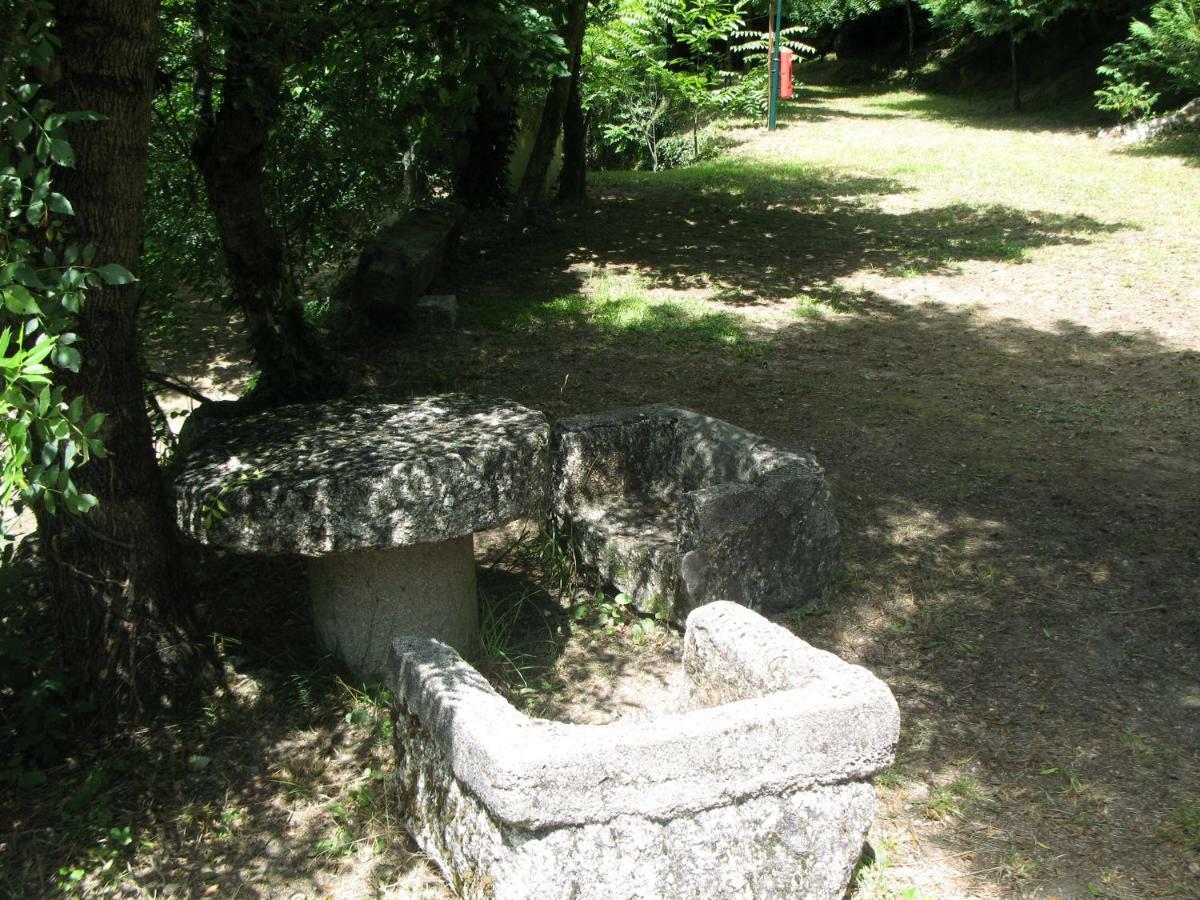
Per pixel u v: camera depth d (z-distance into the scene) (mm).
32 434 3379
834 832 3264
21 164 3535
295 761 4320
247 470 4359
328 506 4133
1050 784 4031
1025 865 3633
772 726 3098
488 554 5887
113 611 4512
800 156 20125
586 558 5480
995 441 7070
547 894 2943
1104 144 19531
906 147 20719
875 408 7664
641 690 4723
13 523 6711
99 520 4406
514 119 13773
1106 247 12023
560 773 2896
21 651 4473
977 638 4996
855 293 10656
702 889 3104
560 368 8570
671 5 21969
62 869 3811
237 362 9953
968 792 4004
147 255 6691
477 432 4680
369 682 4711
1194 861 3613
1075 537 5793
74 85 4098
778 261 12008
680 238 13242
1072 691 4582
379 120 7215
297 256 7863
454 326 9570
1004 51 29469
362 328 9312
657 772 2998
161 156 6605
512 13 7129
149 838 3967
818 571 5297
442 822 3416
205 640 4859
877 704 3221
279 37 5934
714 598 4902
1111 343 8977
